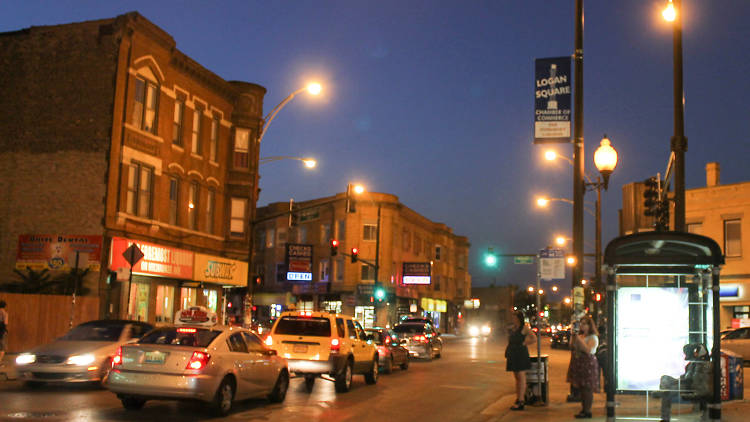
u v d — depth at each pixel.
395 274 64.19
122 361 12.52
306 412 13.76
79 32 29.39
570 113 15.18
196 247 34.19
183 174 33.09
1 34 30.03
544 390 14.43
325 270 63.12
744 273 41.09
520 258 16.12
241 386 13.41
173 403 14.36
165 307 32.31
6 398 14.02
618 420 11.59
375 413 13.88
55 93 29.23
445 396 17.20
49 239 28.16
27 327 24.64
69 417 11.91
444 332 80.94
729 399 15.27
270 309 65.69
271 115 31.44
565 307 90.38
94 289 27.62
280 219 66.56
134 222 29.61
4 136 29.41
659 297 12.00
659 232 10.42
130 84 29.38
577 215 15.27
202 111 34.81
